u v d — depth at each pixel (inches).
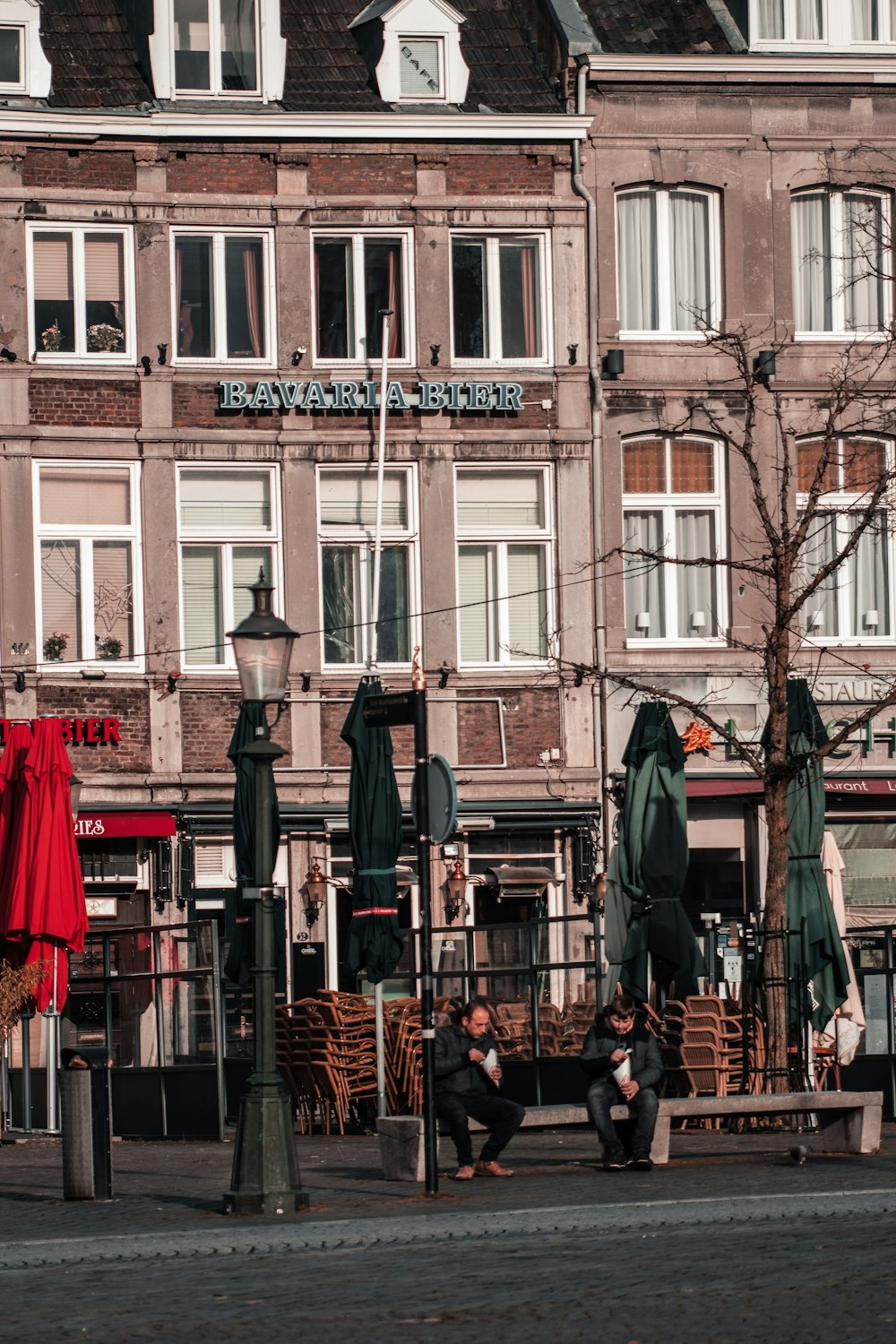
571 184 1710.1
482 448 1690.5
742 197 1729.8
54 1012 1259.8
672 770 1165.1
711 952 1304.1
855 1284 602.9
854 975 1214.3
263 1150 838.5
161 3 1652.3
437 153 1688.0
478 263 1706.4
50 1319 590.6
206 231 1659.7
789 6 1740.9
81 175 1637.6
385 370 1630.2
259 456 1659.7
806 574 1726.1
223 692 1653.5
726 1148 1042.7
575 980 1247.5
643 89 1720.0
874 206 1750.7
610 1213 765.3
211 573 1662.2
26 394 1625.2
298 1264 679.7
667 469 1724.9
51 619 1632.6
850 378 1598.2
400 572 1686.8
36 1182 1016.2
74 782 1296.8
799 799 1176.8
